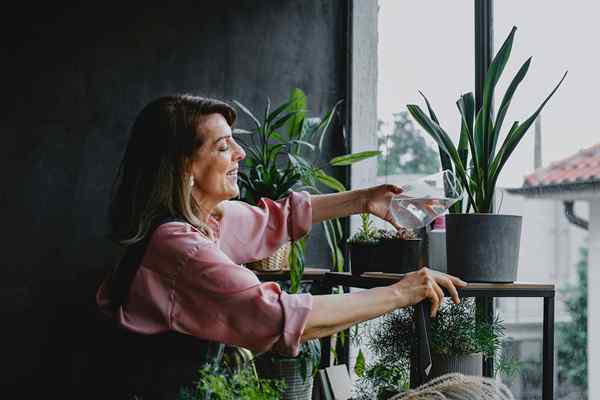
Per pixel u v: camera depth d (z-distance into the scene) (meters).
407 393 1.53
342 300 1.70
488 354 2.24
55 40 3.56
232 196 1.97
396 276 2.10
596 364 2.31
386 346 2.27
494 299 2.70
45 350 3.48
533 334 2.56
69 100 3.57
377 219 3.57
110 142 3.61
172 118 1.87
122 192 1.88
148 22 3.67
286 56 3.80
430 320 2.15
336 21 3.86
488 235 2.00
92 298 3.54
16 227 3.48
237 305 1.68
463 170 2.21
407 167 3.42
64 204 3.54
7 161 3.48
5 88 3.49
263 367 2.97
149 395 1.78
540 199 2.53
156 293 1.75
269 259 3.02
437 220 2.30
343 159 3.27
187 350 1.77
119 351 1.84
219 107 1.93
